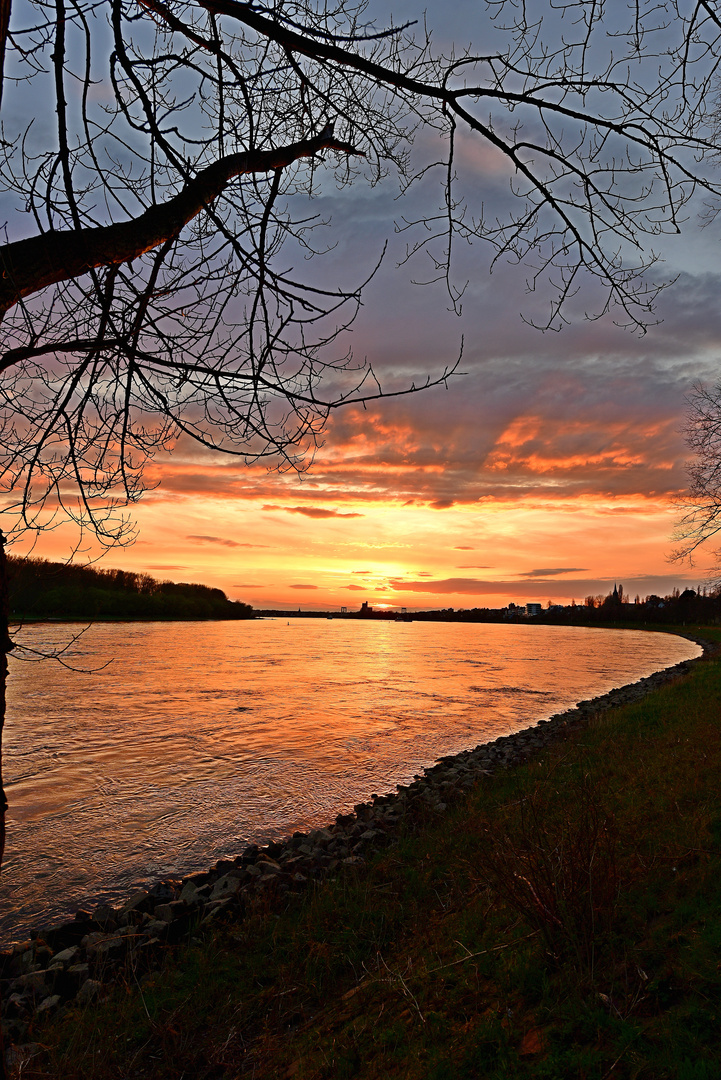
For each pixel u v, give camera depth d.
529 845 4.46
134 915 6.63
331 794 12.87
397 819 9.84
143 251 2.29
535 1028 3.35
